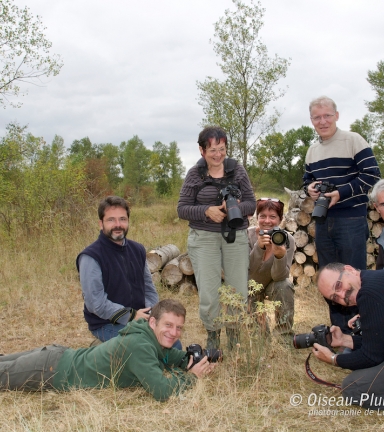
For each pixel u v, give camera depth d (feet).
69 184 33.88
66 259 25.62
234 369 11.21
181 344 13.29
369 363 9.64
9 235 29.91
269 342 12.52
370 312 9.36
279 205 13.60
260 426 9.04
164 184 123.13
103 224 12.34
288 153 152.56
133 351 10.25
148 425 9.06
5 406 9.96
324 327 10.62
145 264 13.46
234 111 50.80
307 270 21.34
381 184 11.71
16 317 17.35
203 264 12.78
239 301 12.03
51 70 38.29
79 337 15.44
